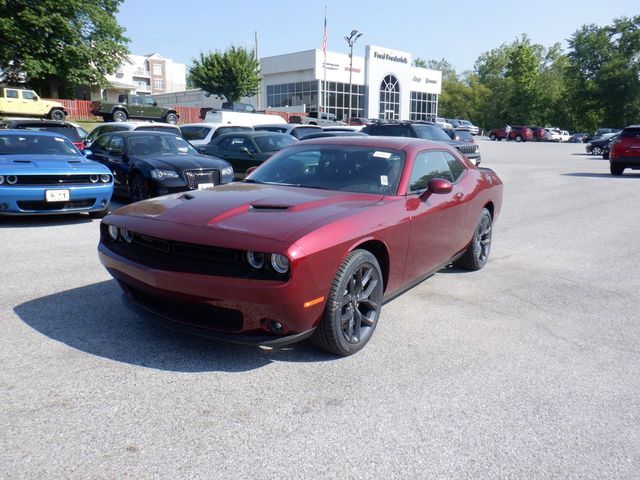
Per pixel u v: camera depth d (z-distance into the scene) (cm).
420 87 6222
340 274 334
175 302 330
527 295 509
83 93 5238
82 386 304
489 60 9931
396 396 306
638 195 1271
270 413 283
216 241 311
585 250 711
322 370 336
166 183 924
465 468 244
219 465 239
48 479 226
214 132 1619
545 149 3875
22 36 3509
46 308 429
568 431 277
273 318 307
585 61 7806
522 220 938
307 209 356
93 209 804
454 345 384
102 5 4066
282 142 1271
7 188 721
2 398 289
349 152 455
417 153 454
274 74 5709
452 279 559
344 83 5459
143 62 8538
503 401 305
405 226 395
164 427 267
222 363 340
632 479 240
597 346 390
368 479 233
